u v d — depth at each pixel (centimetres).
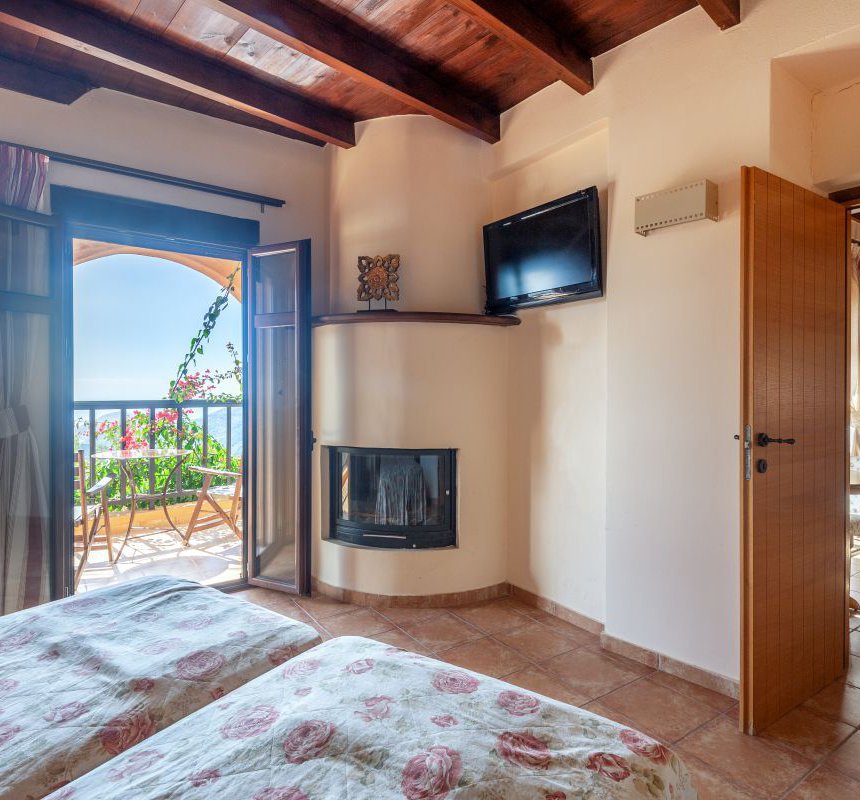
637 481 256
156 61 258
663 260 246
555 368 310
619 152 264
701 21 234
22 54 270
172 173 319
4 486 265
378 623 299
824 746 194
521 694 115
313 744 96
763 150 215
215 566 396
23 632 148
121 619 157
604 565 282
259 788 87
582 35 257
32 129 279
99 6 234
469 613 313
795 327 218
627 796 88
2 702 116
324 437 339
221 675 132
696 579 235
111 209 299
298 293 329
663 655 247
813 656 230
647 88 253
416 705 109
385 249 337
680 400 240
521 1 236
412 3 235
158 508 518
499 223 322
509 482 342
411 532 328
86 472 474
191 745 99
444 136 336
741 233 199
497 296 329
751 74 218
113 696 120
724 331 226
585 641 277
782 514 212
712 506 230
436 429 321
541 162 316
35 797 97
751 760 186
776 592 209
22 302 264
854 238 457
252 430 356
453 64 281
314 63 278
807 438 225
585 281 278
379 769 90
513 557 339
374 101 318
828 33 198
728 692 225
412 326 317
